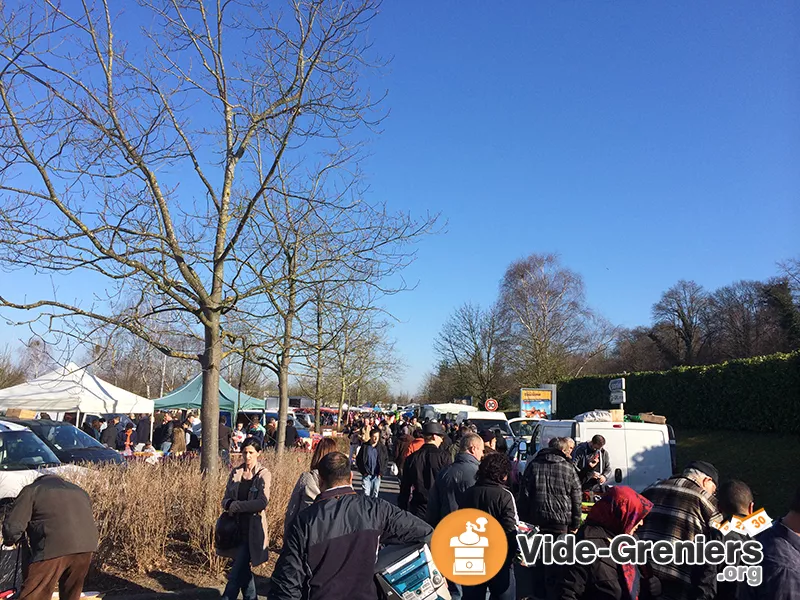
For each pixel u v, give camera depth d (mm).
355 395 43188
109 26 7473
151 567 6914
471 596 5258
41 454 9445
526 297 45719
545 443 11531
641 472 10195
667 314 66562
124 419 22672
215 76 8555
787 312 44719
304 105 7816
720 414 20172
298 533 3281
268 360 11344
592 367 61969
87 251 7238
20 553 5676
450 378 53031
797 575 3162
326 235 8852
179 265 8055
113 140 7391
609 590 4230
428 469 7367
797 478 14969
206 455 8172
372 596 3230
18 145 6742
